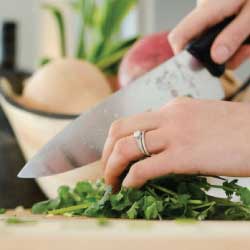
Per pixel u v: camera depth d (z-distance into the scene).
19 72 1.73
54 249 0.68
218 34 1.19
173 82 1.22
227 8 1.17
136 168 1.03
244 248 0.70
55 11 1.91
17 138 1.60
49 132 1.47
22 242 0.68
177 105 1.06
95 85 1.53
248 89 1.47
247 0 1.17
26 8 2.80
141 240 0.69
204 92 1.21
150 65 1.44
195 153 1.03
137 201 1.00
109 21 1.88
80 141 1.21
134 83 1.23
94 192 1.13
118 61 1.75
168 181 1.06
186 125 1.04
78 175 1.45
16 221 0.83
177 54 1.23
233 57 1.23
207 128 1.04
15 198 1.65
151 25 2.29
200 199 1.03
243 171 1.03
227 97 1.44
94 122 1.21
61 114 1.45
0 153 1.64
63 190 1.13
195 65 1.21
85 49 1.89
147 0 2.31
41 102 1.52
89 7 1.91
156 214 0.95
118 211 1.01
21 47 2.81
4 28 1.94
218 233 0.73
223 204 1.02
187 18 1.21
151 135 1.04
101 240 0.69
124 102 1.22
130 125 1.07
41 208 1.12
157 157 1.03
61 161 1.20
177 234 0.72
